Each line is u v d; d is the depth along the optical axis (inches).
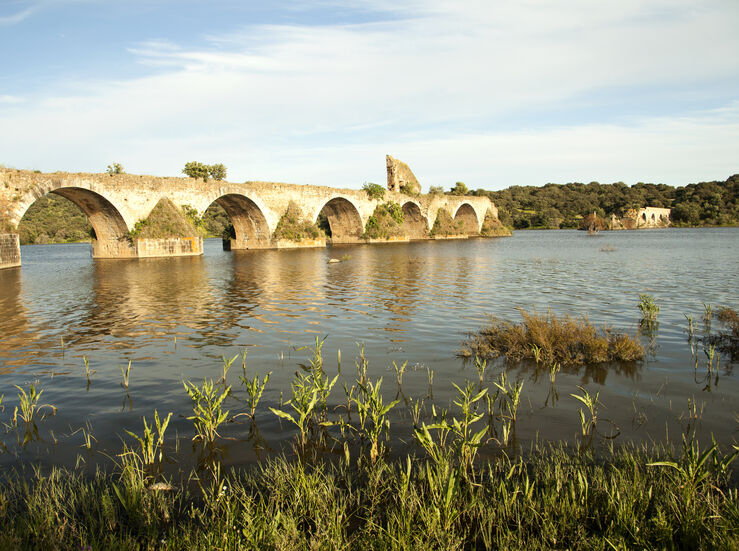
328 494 185.2
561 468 204.4
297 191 2166.6
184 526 173.0
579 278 902.4
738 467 205.3
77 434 250.5
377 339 435.8
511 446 229.0
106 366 367.9
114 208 1509.6
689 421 253.0
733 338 407.2
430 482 183.2
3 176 1253.7
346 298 681.0
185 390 313.0
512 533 165.8
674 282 831.1
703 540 157.5
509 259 1378.0
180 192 1688.0
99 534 168.2
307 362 368.5
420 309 584.7
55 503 185.8
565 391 299.6
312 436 244.8
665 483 189.5
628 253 1573.6
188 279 947.3
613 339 394.0
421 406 279.7
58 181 1344.7
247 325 505.7
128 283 898.1
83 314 590.9
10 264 1268.5
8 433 252.5
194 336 460.8
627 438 235.1
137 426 259.4
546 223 5659.5
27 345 438.9
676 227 5526.6
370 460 219.0
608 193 6702.8
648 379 319.6
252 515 173.3
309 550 158.4
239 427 256.2
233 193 1867.6
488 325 487.8
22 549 154.8
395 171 3181.6
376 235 2637.8
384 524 172.2
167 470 212.4
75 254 2142.0
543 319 451.2
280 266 1214.3
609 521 175.0
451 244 2399.1
